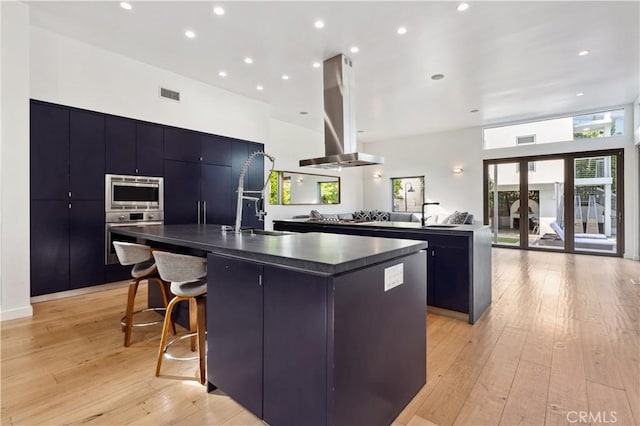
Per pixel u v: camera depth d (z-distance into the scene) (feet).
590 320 9.70
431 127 26.30
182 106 15.53
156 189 14.57
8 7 9.73
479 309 10.11
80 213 12.35
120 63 13.35
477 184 26.22
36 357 7.43
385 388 5.13
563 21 10.69
